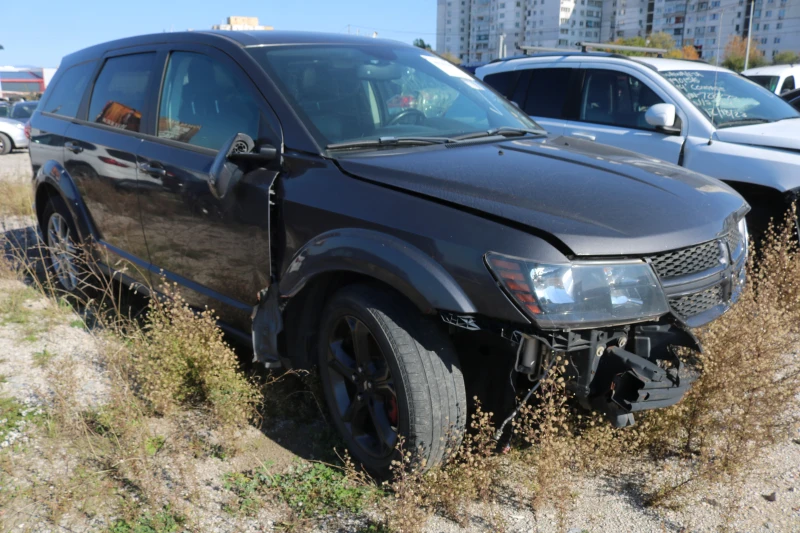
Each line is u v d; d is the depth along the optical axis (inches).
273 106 127.8
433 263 98.4
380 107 137.8
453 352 104.7
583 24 5940.0
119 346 152.3
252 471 114.9
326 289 121.1
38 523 101.0
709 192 117.6
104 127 174.1
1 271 218.2
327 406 124.9
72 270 195.5
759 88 248.8
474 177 108.3
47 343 167.2
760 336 117.7
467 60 6815.9
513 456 115.3
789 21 4330.7
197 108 144.9
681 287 103.7
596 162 122.6
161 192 147.9
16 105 842.8
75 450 118.8
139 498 106.6
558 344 94.2
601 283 94.8
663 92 229.6
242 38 145.0
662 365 101.4
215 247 135.5
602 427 111.0
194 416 130.3
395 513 98.7
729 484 109.0
